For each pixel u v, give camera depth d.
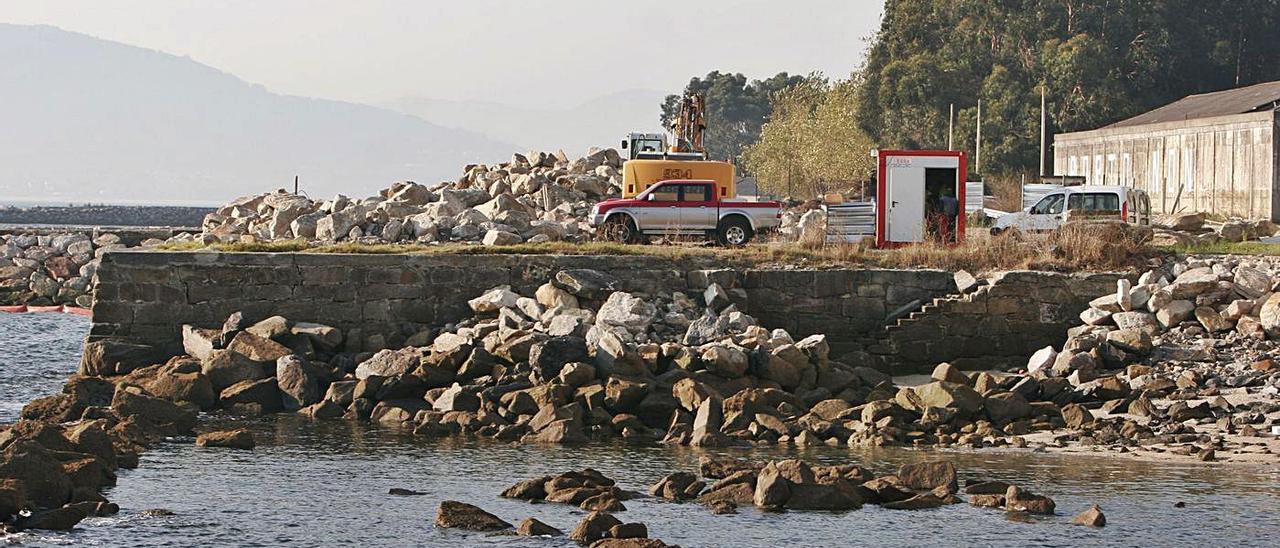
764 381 37.84
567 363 37.16
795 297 45.31
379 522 25.92
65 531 25.03
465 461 31.56
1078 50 129.50
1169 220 66.75
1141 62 135.25
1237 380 37.34
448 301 45.34
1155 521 25.41
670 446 33.41
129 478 29.50
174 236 83.94
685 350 38.19
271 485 29.03
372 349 44.03
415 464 31.23
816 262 47.34
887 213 51.16
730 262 46.97
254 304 44.78
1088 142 108.06
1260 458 30.45
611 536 24.03
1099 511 25.28
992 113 132.00
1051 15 139.25
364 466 31.02
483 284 45.47
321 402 38.56
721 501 26.95
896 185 51.12
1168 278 45.47
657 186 57.94
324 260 45.03
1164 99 138.00
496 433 34.72
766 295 45.31
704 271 45.59
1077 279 44.88
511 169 77.88
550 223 58.06
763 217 57.84
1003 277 44.59
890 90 141.00
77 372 46.84
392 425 36.47
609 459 31.69
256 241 55.97
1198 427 33.78
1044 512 26.09
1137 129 99.00
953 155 51.00
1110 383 36.81
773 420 34.12
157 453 32.28
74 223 155.62
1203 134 88.88
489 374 38.31
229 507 27.08
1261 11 144.25
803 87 155.50
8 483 25.75
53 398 36.22
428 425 35.19
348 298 45.03
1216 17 142.62
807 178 139.75
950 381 37.25
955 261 47.22
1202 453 30.59
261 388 38.78
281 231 61.69
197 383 38.56
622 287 45.00
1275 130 80.12
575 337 38.56
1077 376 38.41
